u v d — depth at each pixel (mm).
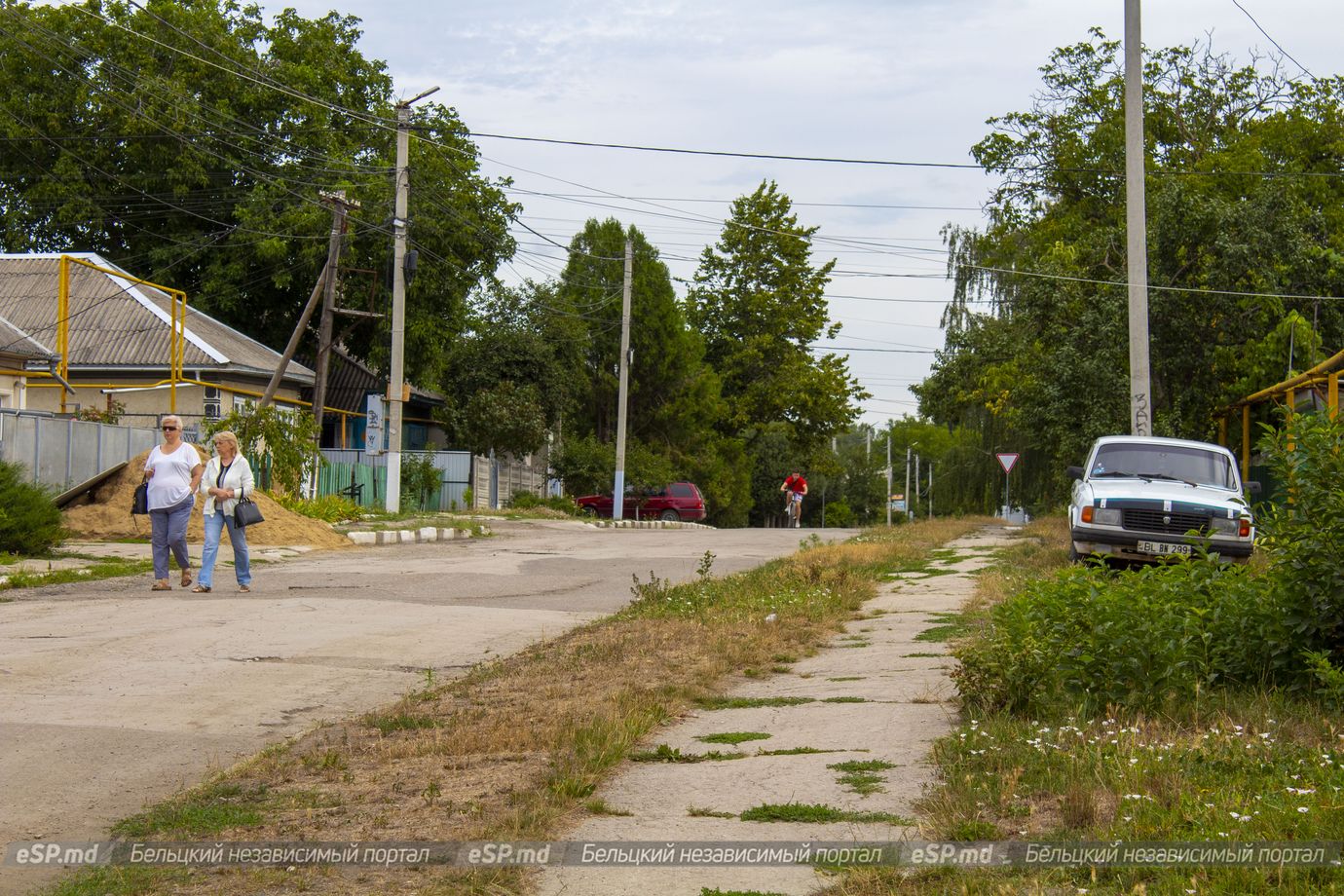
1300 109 36812
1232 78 37000
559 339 48531
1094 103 36344
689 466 54906
